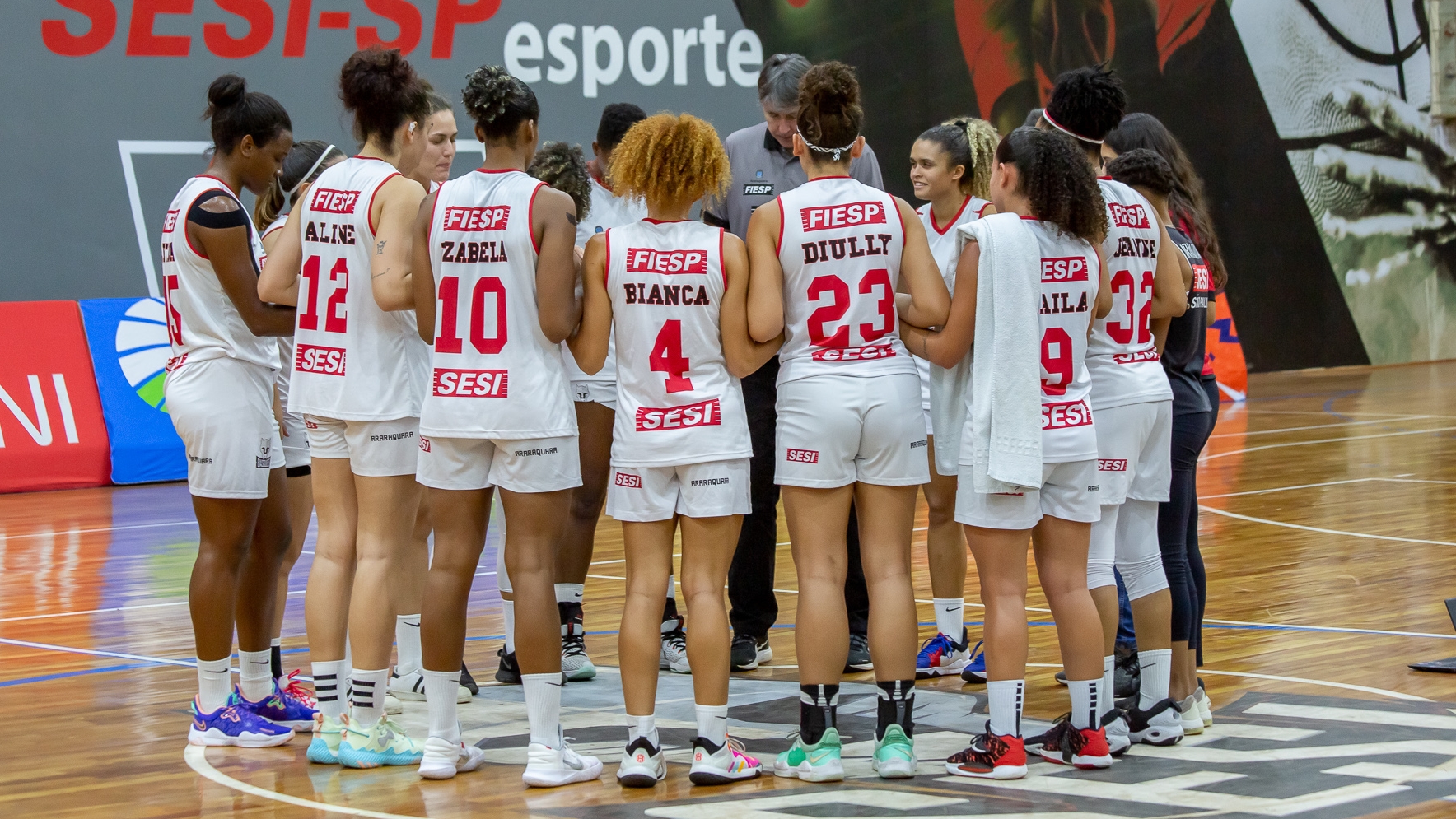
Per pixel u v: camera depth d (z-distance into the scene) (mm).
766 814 7336
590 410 10773
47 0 23719
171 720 9750
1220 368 33406
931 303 8102
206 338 8820
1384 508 18906
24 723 9688
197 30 24953
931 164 10461
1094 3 35219
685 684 10844
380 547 8539
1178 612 8906
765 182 11320
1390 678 10375
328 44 26109
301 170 10625
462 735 9266
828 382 8008
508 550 8133
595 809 7512
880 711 8156
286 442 10219
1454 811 7168
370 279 8445
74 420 22625
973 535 8055
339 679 8703
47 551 16938
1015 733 7965
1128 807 7293
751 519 11180
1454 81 41500
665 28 29688
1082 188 8000
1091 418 8133
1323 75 39406
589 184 10781
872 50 32219
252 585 9328
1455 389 34969
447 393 8000
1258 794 7492
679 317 7949
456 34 27359
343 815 7508
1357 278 40781
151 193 24766
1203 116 37469
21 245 23719
